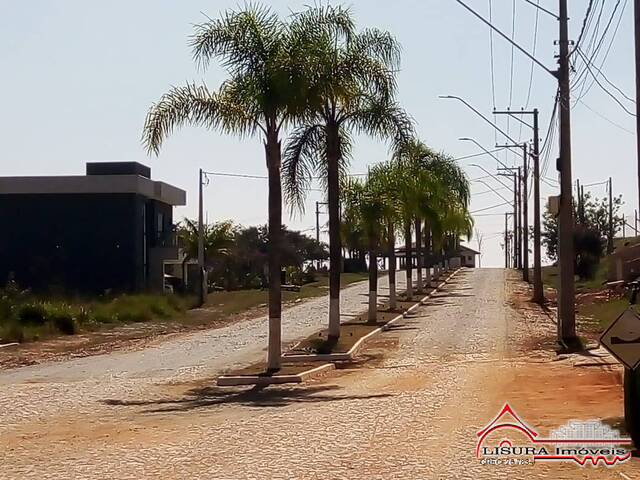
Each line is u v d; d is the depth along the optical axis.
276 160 22.14
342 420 13.91
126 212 59.62
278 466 10.44
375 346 28.45
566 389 16.58
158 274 62.84
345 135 27.72
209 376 23.02
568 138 25.88
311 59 21.53
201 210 56.59
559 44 25.62
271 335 22.23
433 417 13.88
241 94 21.56
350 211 33.97
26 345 33.94
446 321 37.75
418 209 43.50
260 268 86.00
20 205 59.91
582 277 69.12
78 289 59.22
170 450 11.79
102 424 14.86
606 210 85.12
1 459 11.68
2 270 59.56
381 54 23.81
